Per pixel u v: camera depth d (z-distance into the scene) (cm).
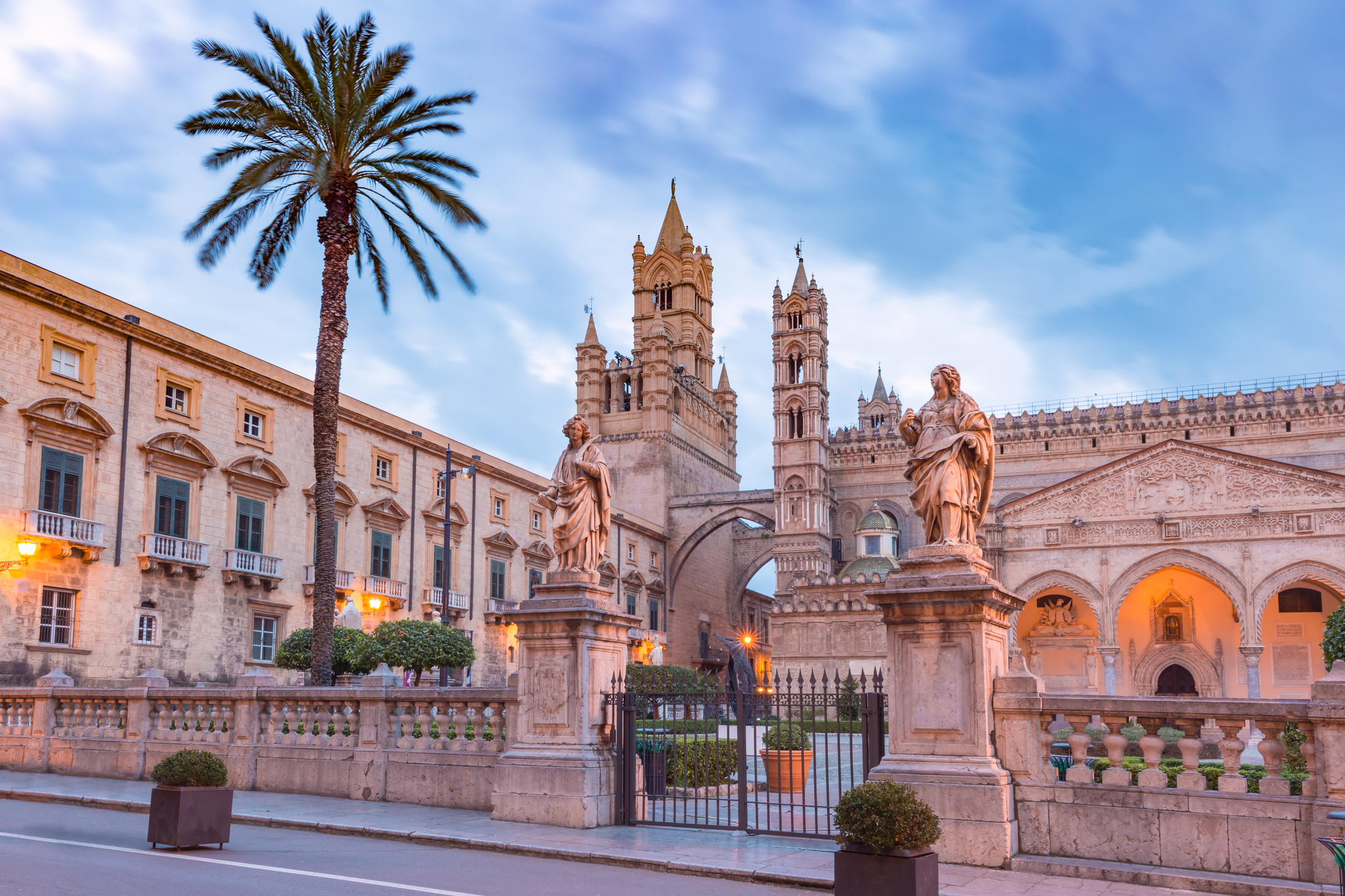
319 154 2739
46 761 2230
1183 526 5928
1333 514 5638
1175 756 2662
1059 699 1304
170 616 4062
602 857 1316
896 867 980
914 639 1346
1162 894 1130
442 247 3062
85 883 1084
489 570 6369
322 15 2889
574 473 1720
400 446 5609
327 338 2830
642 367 9931
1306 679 6053
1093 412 8138
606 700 1644
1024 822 1289
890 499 9069
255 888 1088
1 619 3400
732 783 2164
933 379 1444
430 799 1769
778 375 9219
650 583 8744
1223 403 7775
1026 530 6253
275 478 4653
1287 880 1143
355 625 4019
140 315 4088
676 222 11594
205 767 1373
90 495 3788
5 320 3534
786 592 8650
